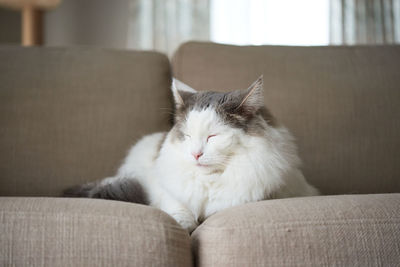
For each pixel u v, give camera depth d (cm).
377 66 179
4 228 89
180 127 125
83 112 162
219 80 173
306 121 168
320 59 180
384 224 93
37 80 162
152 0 381
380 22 409
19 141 154
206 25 388
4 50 168
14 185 151
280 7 410
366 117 170
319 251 89
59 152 157
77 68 168
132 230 90
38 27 373
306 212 95
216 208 122
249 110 122
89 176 159
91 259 87
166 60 184
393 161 167
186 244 94
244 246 89
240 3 402
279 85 172
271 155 121
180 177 123
